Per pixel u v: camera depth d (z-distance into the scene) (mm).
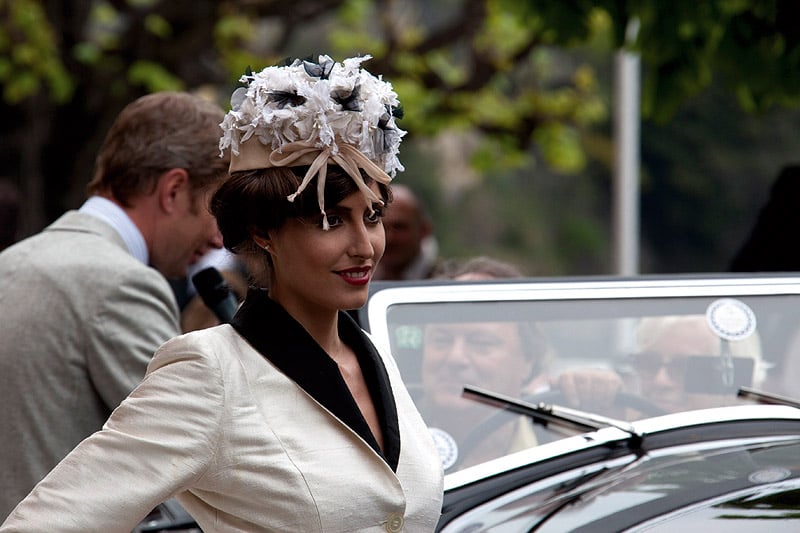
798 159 51500
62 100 19188
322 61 4355
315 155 4281
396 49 22078
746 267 9773
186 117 6727
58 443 6129
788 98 12391
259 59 20484
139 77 19391
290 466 4152
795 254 9492
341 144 4305
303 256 4309
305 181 4219
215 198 4480
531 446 5676
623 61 21703
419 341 5785
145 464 4090
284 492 4133
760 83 12133
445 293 5910
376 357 4621
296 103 4270
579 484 5324
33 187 19828
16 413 6125
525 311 5969
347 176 4281
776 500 4828
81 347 6156
